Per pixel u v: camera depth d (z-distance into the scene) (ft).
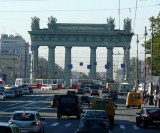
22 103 322.34
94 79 652.07
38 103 323.16
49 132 135.54
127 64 593.83
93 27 633.20
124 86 531.91
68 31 639.76
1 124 66.64
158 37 257.14
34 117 114.62
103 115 126.21
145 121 157.79
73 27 640.58
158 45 256.11
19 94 426.10
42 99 385.91
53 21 645.51
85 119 97.50
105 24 630.74
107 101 168.76
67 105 196.95
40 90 620.49
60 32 641.40
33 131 112.68
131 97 293.23
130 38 619.67
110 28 625.41
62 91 580.71
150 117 157.48
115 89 532.73
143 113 161.27
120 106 314.14
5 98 383.04
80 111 201.67
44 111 244.01
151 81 269.85
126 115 229.25
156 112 159.12
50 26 643.04
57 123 172.35
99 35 630.74
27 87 507.71
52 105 271.90
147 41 281.54
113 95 370.12
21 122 112.57
